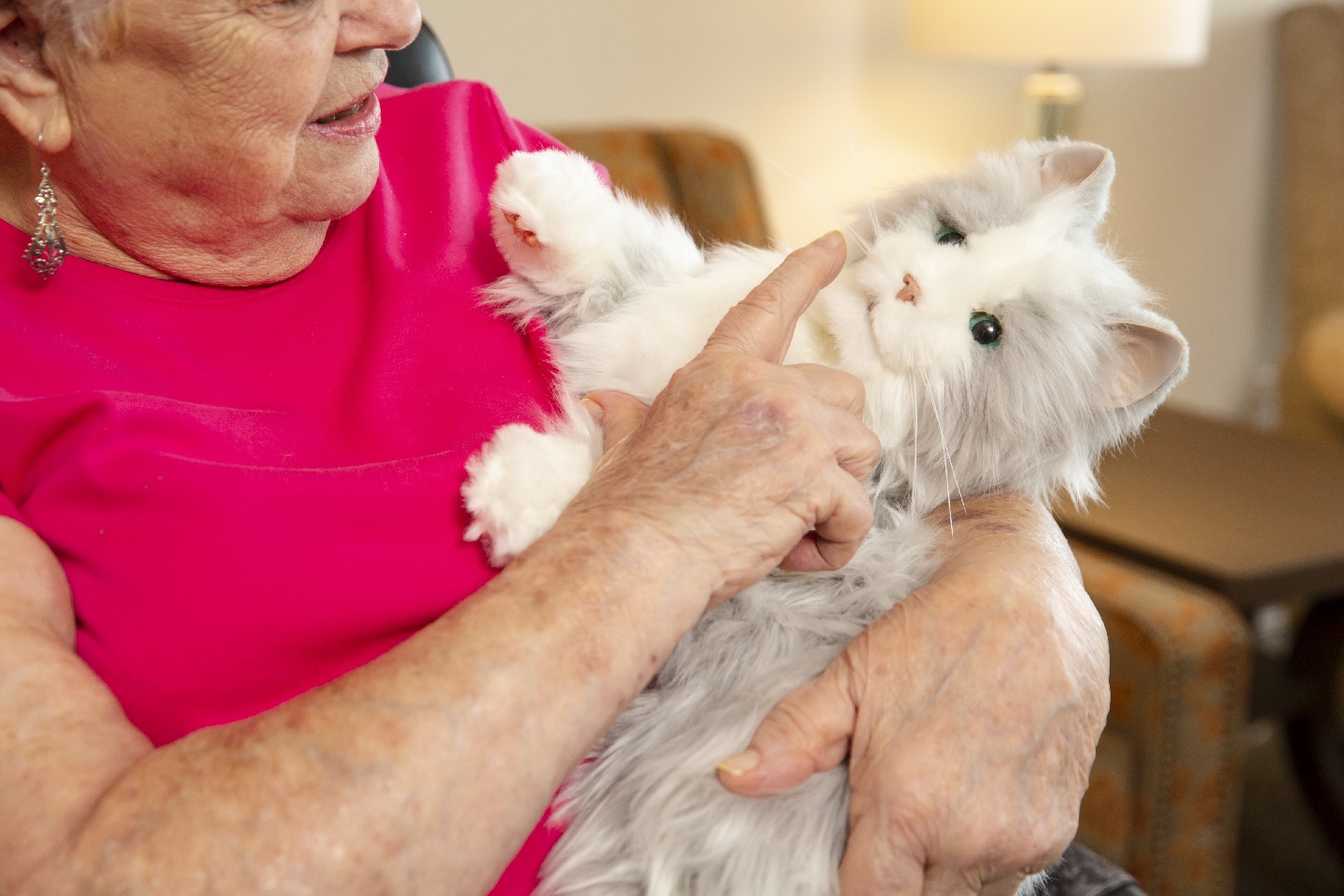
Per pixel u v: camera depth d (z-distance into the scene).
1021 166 0.76
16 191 0.70
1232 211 3.01
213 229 0.70
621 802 0.64
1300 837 2.02
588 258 0.75
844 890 0.62
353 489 0.65
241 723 0.53
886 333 0.67
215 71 0.62
